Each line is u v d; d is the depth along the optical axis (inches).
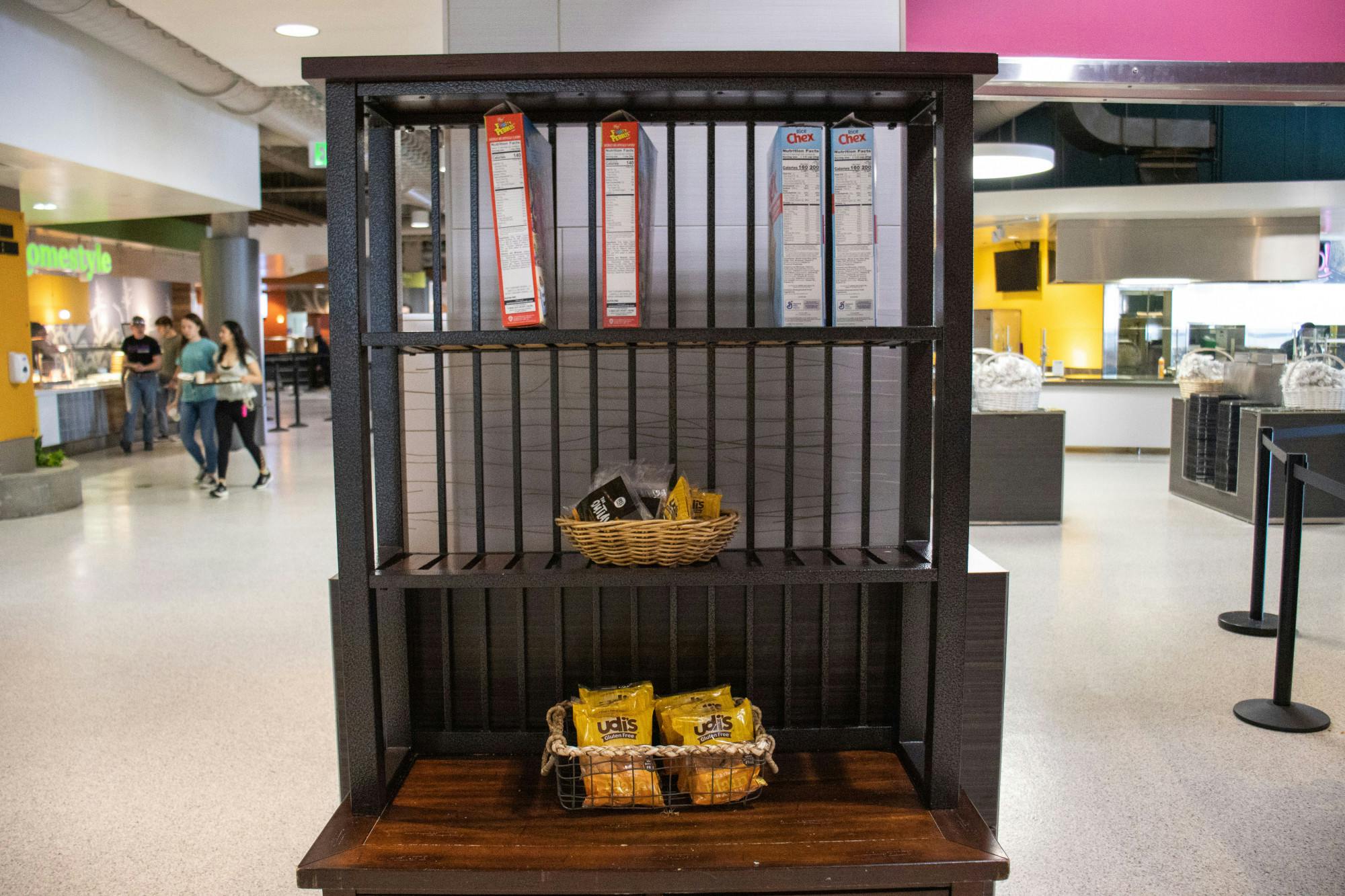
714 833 65.1
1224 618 173.0
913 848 62.9
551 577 65.7
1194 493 309.3
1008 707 134.4
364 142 67.6
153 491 321.7
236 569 213.3
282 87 298.5
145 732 125.3
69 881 90.4
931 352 76.5
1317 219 436.8
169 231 554.3
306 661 152.2
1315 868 92.4
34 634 166.7
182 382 312.3
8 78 223.9
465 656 80.8
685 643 81.7
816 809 68.5
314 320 1023.6
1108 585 201.6
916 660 76.6
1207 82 135.2
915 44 135.4
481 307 82.9
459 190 83.0
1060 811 104.3
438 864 61.2
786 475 77.0
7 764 116.1
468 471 83.7
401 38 173.9
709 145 72.5
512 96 65.8
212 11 158.1
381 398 76.4
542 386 82.7
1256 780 111.5
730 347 81.9
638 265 67.2
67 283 487.5
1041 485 270.5
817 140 66.9
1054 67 134.5
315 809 104.6
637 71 62.1
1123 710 133.2
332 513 278.7
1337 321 473.7
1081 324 495.8
